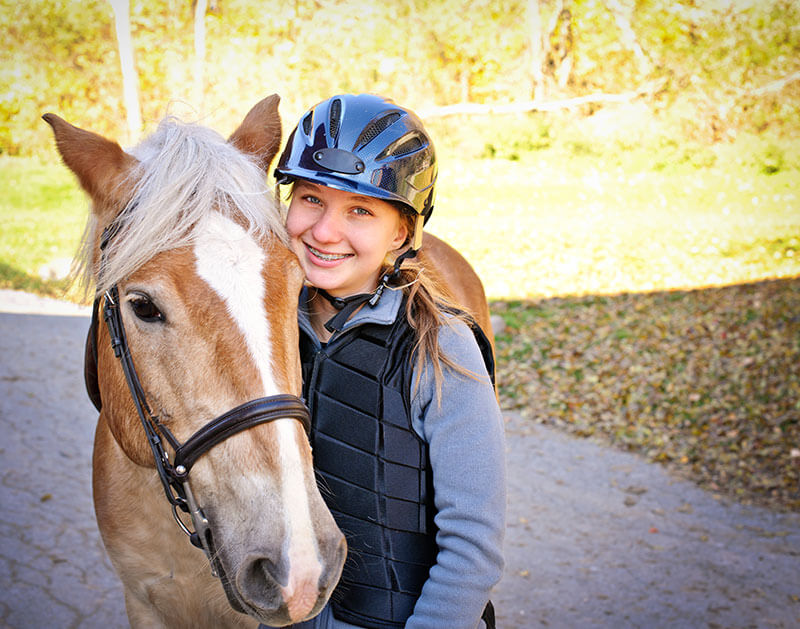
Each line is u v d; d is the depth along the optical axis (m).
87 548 3.40
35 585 3.11
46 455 4.19
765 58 12.38
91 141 1.53
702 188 10.93
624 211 10.25
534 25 12.87
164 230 1.35
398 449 1.43
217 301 1.32
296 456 1.28
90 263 1.63
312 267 1.48
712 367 5.71
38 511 3.64
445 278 2.85
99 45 10.81
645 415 5.20
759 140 12.07
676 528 3.97
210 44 11.48
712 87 12.55
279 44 11.67
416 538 1.45
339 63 12.58
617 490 4.36
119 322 1.44
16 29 10.66
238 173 1.43
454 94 13.11
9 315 6.37
